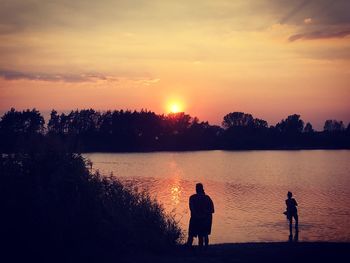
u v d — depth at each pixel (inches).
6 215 390.3
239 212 1167.6
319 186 1923.0
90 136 6815.9
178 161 4357.8
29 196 412.2
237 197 1531.7
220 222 1000.9
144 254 417.4
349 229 893.8
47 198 412.2
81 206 428.1
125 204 486.3
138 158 4827.8
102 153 6107.3
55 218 396.8
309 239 789.2
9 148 457.7
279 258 417.4
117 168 3075.8
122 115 7263.8
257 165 3718.0
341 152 6870.1
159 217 504.1
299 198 1491.1
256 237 815.1
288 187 1891.0
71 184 438.6
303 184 2027.6
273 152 6988.2
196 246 478.3
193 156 5615.2
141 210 487.8
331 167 3393.2
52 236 382.9
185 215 1081.4
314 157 5226.4
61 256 368.2
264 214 1129.4
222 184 2054.6
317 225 949.2
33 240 377.7
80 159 467.2
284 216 1089.4
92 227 421.4
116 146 7145.7
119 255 401.1
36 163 444.8
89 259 371.2
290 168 3316.9
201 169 3196.4
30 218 391.2
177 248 472.4
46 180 437.7
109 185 508.7
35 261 355.9
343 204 1322.6
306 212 1162.6
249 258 416.8
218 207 1270.9
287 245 515.5
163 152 6806.1
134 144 7322.8
